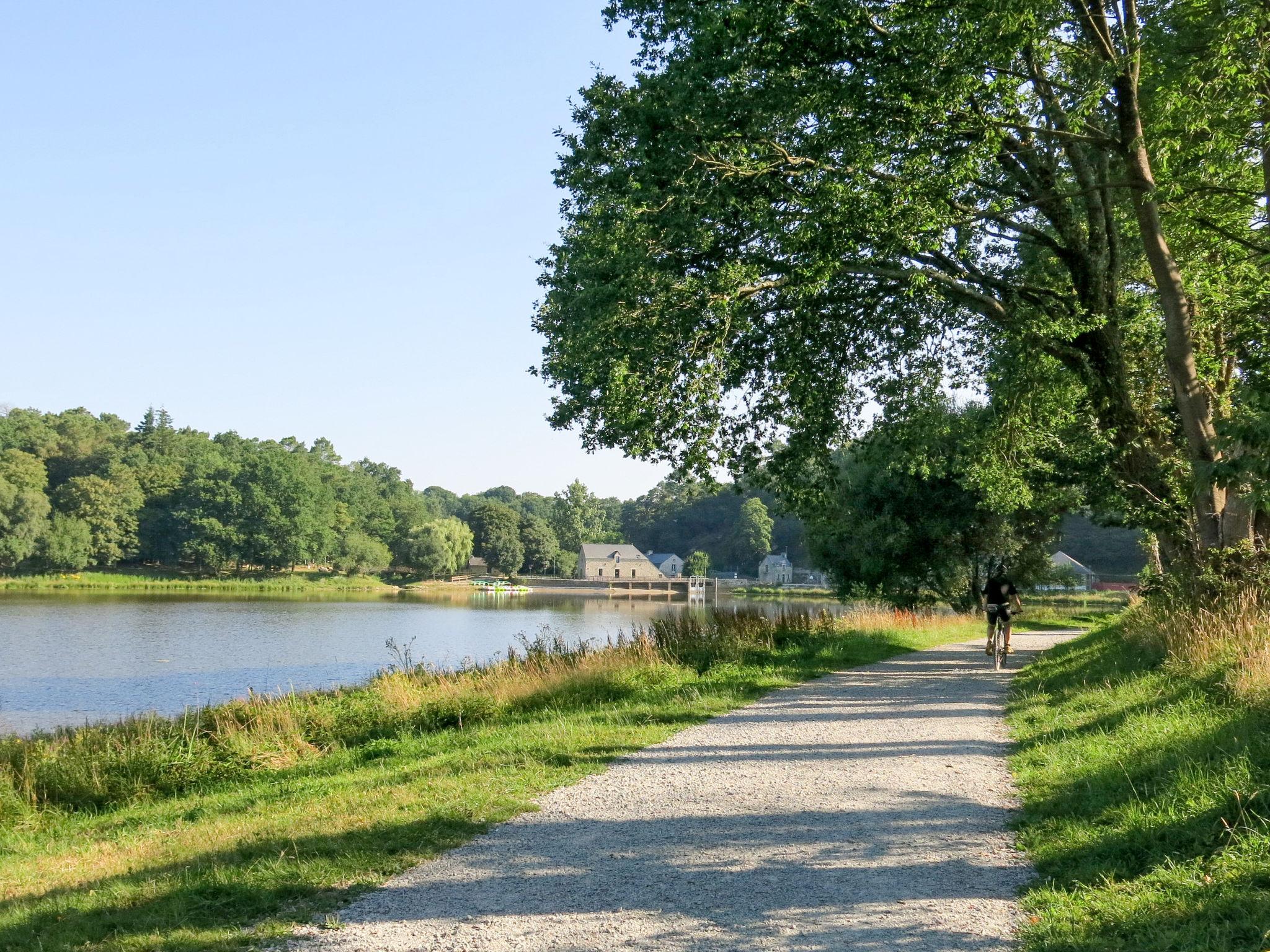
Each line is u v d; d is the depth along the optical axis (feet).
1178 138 49.21
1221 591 41.14
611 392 46.65
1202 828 18.01
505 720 44.42
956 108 45.37
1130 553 341.62
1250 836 16.89
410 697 51.19
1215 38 45.50
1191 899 15.30
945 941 14.84
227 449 513.45
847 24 43.62
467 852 20.27
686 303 47.52
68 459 394.93
